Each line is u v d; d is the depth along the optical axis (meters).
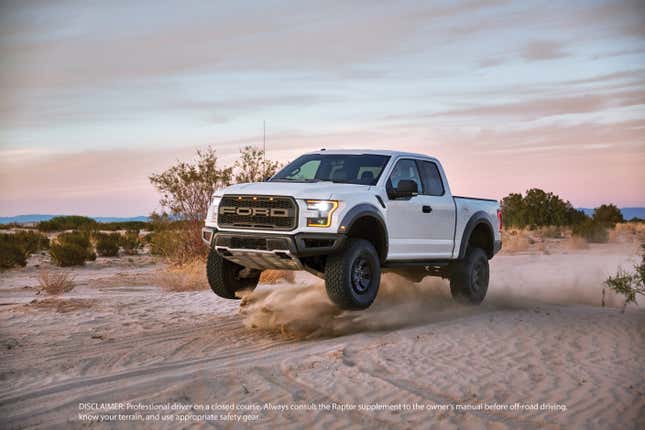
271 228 7.94
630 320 8.83
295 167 9.40
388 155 9.20
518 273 17.02
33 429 4.92
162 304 11.29
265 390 5.82
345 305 8.05
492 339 7.68
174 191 18.20
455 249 10.05
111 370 6.68
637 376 6.12
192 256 18.06
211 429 4.93
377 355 6.93
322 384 5.98
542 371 6.34
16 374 6.49
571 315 9.34
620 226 37.59
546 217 37.69
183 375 6.32
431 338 7.73
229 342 8.06
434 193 9.80
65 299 11.73
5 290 14.12
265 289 10.26
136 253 25.39
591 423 5.00
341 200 7.94
